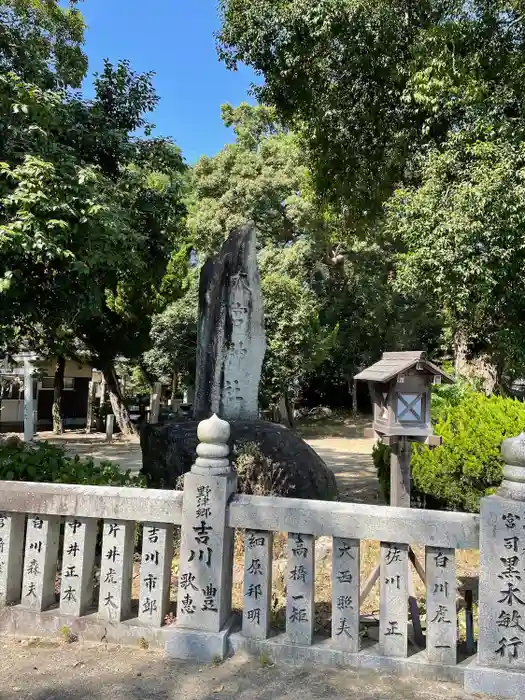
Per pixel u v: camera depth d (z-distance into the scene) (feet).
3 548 10.87
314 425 67.10
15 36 23.58
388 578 9.48
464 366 34.86
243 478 17.60
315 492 19.98
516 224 24.06
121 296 48.29
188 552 10.00
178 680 9.02
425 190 27.71
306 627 9.66
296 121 40.47
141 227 28.22
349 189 39.34
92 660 9.65
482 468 17.46
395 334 67.97
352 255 65.98
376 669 9.25
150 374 62.34
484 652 8.86
